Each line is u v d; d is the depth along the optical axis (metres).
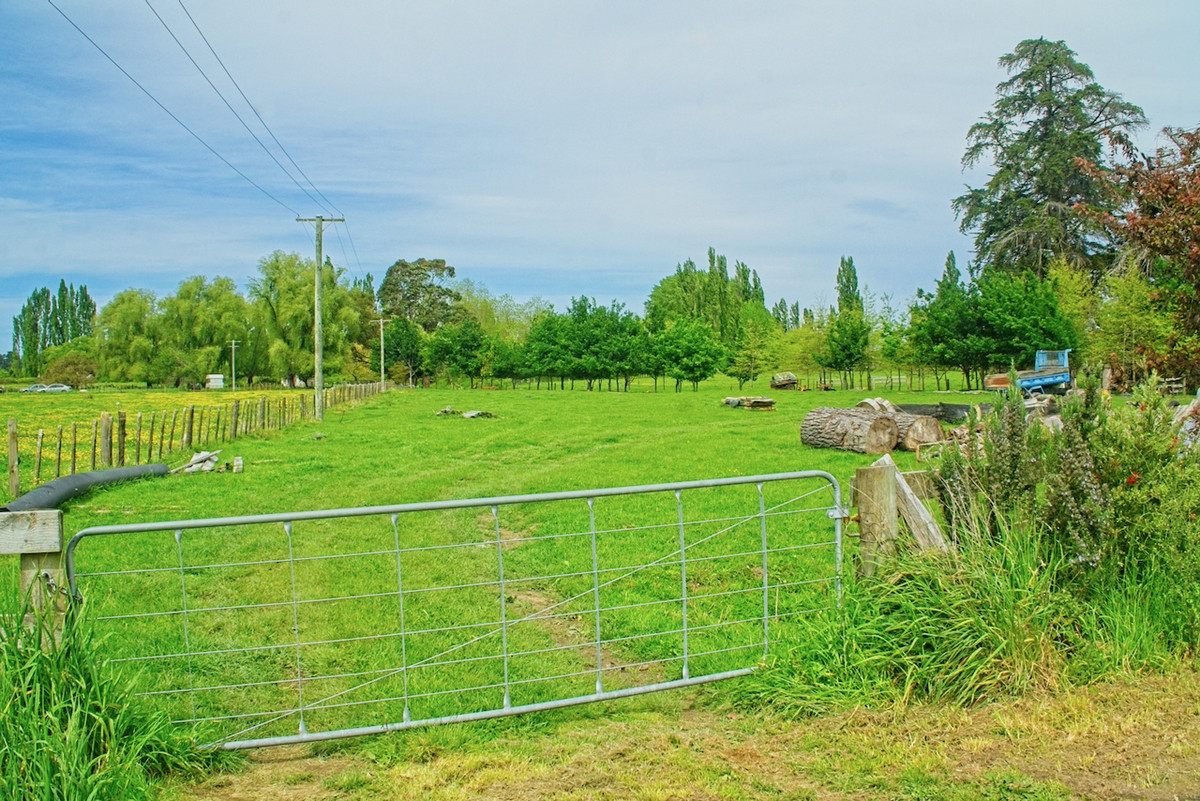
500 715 4.62
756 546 9.02
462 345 80.12
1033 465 5.44
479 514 12.04
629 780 3.95
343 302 83.12
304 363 80.44
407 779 4.04
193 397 59.88
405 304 120.56
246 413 26.86
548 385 81.94
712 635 6.14
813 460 17.09
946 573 4.98
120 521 11.83
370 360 90.81
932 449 5.98
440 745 4.41
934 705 4.60
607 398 50.47
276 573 8.48
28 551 3.99
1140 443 5.33
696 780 3.94
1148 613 5.11
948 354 48.59
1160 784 3.73
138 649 6.00
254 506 13.16
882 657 4.75
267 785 4.02
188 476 16.98
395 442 24.16
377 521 11.54
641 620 6.62
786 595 7.15
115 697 4.04
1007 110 54.50
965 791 3.73
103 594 7.57
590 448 22.03
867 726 4.41
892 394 45.66
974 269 56.59
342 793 3.92
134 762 3.83
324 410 37.41
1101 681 4.73
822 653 4.95
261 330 83.44
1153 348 9.69
